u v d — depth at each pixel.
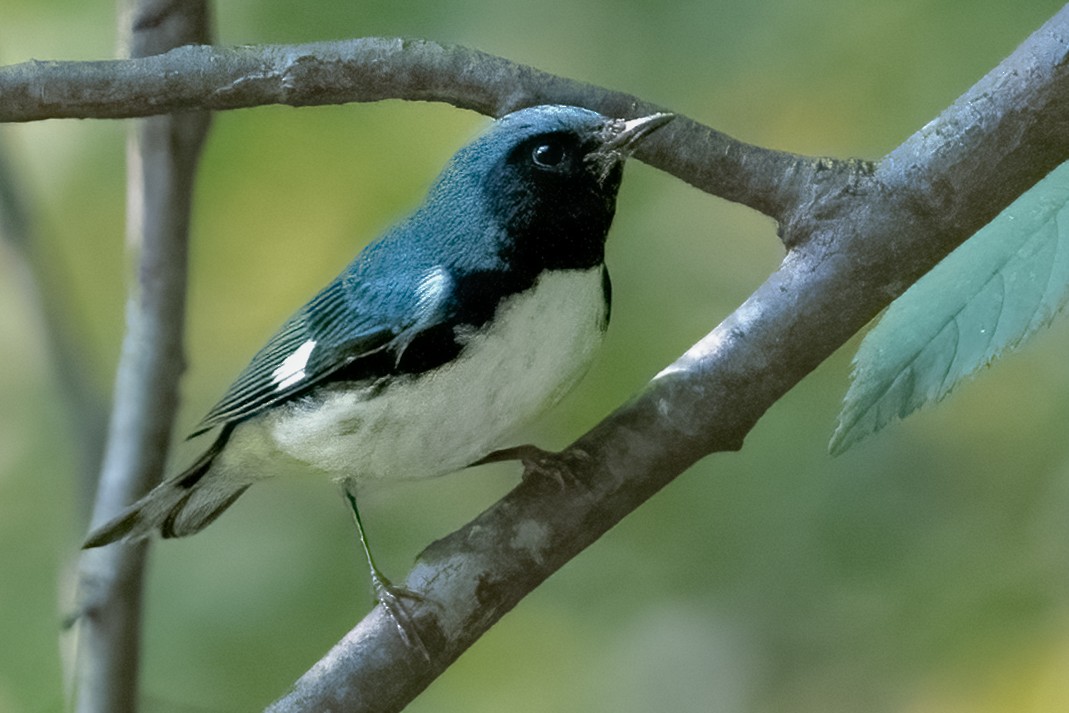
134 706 2.66
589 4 2.73
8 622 2.75
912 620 2.71
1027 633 2.70
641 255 2.74
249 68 2.57
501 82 2.59
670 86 2.73
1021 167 2.57
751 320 2.58
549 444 2.73
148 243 2.65
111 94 2.57
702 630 2.73
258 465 2.63
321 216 2.75
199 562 2.74
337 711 2.57
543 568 2.58
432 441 2.61
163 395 2.66
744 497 2.73
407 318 2.60
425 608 2.57
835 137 2.73
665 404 2.58
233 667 2.73
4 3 2.74
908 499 2.72
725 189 2.58
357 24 2.73
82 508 2.70
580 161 2.60
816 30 2.73
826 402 2.73
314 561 2.74
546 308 2.60
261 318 2.76
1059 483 2.71
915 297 2.55
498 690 2.74
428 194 2.61
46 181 2.76
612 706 2.73
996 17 2.72
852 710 2.71
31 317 2.71
